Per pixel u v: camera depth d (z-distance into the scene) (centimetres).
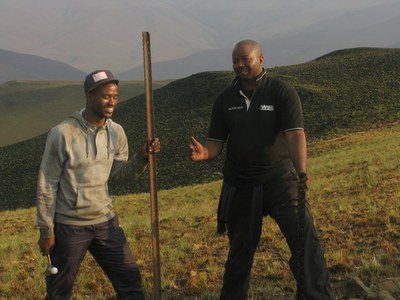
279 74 11275
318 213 1161
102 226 471
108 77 457
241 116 494
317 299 466
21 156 10656
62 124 454
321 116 7469
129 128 11100
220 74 12812
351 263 718
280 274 716
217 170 5878
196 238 1068
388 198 1212
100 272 854
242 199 503
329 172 2388
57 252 464
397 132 4384
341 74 10250
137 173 475
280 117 488
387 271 659
